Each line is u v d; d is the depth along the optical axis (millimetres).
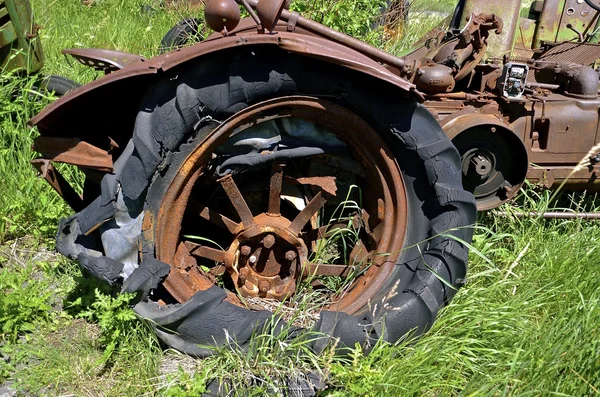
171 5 6961
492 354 2615
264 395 2338
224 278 2914
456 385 2482
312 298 2830
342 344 2471
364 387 2305
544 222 3490
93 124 2510
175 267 2609
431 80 2791
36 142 2418
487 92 3213
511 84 3080
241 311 2486
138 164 2340
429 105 3084
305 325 2629
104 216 2395
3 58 4070
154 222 2461
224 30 2340
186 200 2508
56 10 6695
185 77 2303
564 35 4035
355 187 2850
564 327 2643
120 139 2553
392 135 2510
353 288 2729
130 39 6234
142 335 2570
